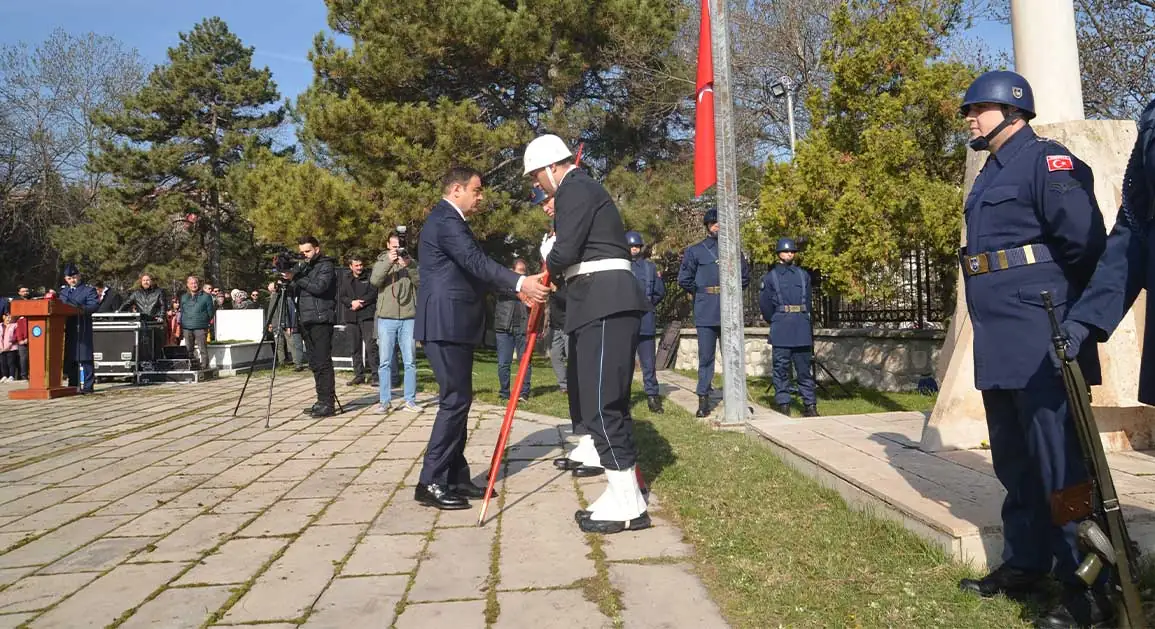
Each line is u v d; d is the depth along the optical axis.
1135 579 2.30
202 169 28.41
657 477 4.82
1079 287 2.66
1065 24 4.81
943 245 8.19
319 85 16.59
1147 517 3.08
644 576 3.26
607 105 18.70
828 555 3.30
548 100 18.06
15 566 3.60
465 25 14.85
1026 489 2.81
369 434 6.93
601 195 4.02
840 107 9.35
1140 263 2.38
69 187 31.72
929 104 8.62
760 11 20.42
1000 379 2.72
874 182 8.52
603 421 3.90
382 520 4.22
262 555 3.69
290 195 14.16
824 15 19.28
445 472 4.53
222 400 9.71
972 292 2.85
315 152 21.23
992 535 3.12
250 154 25.77
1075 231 2.55
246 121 29.80
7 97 30.02
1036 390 2.63
